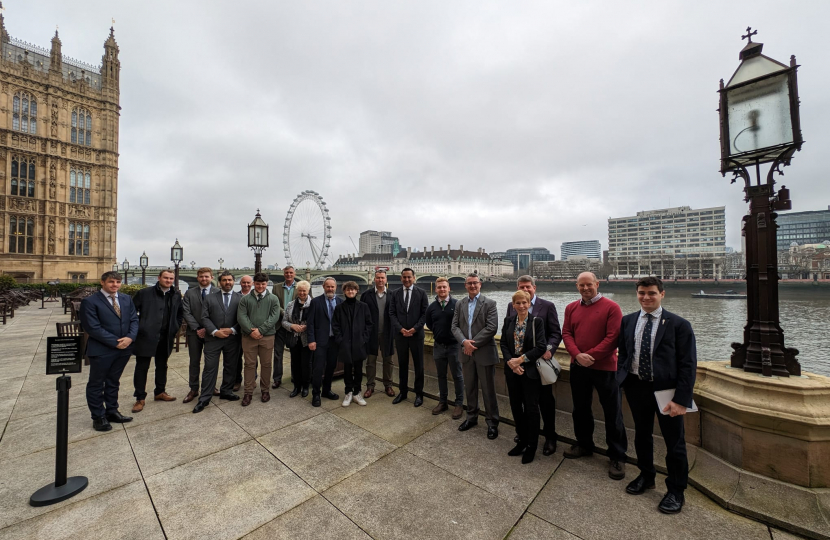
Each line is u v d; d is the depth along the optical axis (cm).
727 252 13762
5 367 759
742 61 357
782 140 324
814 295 6938
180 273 5303
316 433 445
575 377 383
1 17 3897
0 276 2834
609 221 16662
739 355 346
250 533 266
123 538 259
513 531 268
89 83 4341
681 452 295
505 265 18625
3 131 3628
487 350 442
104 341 441
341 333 546
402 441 425
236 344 577
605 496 315
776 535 261
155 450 397
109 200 4281
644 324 326
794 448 285
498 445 418
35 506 292
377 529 271
